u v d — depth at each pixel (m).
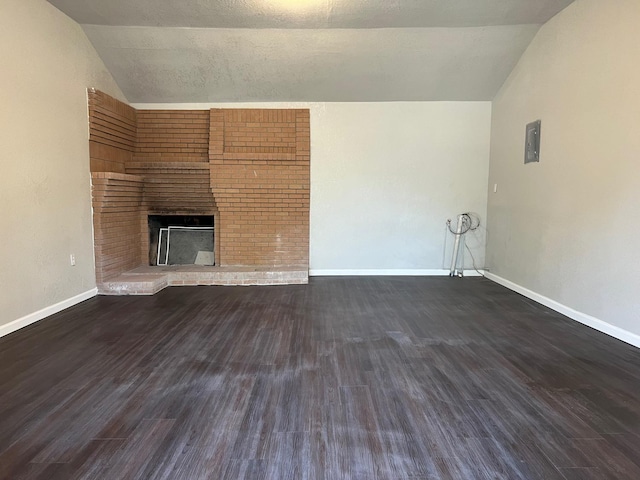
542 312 3.84
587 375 2.47
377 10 3.82
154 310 3.85
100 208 4.34
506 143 4.99
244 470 1.59
